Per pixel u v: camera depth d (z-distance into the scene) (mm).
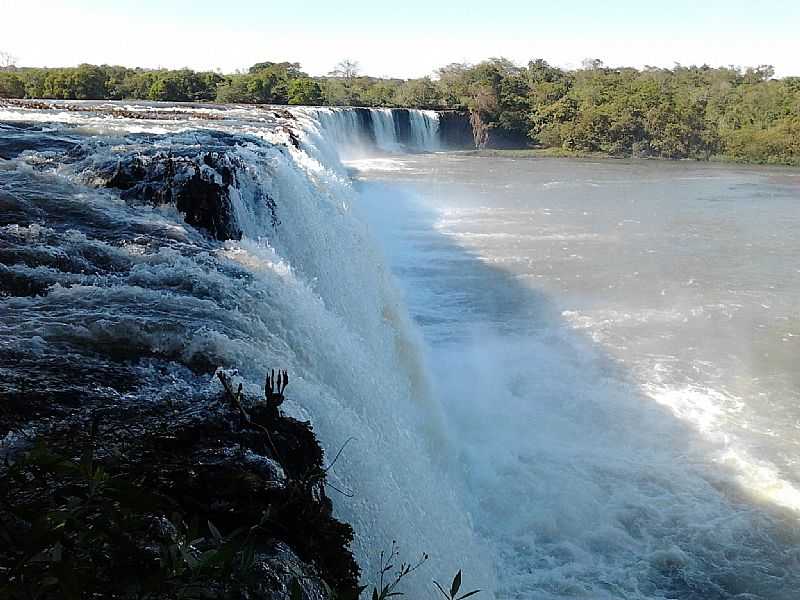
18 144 12664
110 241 7922
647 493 9594
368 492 5371
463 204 30844
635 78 92500
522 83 79500
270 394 3641
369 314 11719
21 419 4285
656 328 15625
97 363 5180
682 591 7977
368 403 7578
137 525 2184
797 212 31609
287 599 3002
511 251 21906
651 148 64000
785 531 8922
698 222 28406
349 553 3740
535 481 9789
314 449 4395
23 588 1893
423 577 5609
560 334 15102
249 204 10414
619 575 8164
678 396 12375
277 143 15125
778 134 61438
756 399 12359
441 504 7500
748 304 17484
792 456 10555
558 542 8656
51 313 5902
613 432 11141
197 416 4438
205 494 3549
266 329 6586
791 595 7961
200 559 2162
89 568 2098
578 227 26266
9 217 8227
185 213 9172
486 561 7984
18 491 2488
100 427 4254
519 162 53781
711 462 10344
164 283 7027
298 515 3582
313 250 11633
